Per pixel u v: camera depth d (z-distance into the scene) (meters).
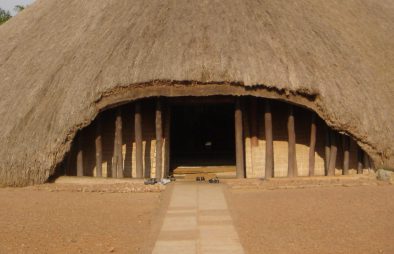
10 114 14.30
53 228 8.97
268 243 7.77
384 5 21.25
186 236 8.30
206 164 17.66
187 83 13.55
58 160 13.56
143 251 7.51
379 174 13.61
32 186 13.23
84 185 13.23
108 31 15.48
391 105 14.41
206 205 10.64
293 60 13.90
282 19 15.53
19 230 8.84
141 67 13.73
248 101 15.06
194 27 14.89
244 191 12.34
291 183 13.05
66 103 13.78
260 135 15.02
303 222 9.05
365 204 10.53
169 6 16.09
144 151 14.96
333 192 11.99
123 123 15.17
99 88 13.66
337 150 14.89
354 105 13.61
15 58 16.80
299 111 15.18
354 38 16.44
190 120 23.03
